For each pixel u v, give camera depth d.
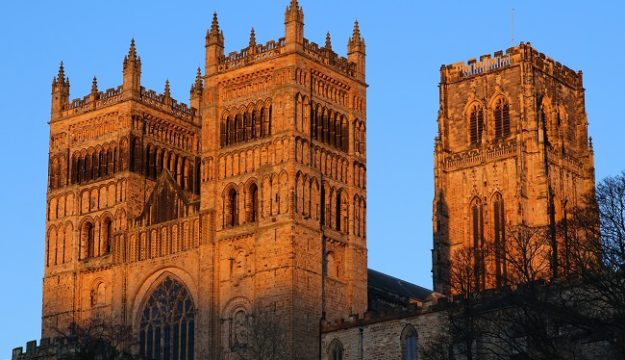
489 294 163.00
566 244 156.25
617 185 147.75
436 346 171.00
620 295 138.62
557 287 147.75
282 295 194.25
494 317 156.38
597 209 147.88
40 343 195.12
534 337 141.38
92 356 188.88
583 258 156.62
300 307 194.62
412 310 185.75
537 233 187.38
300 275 195.88
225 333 199.62
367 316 191.38
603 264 143.38
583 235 165.50
